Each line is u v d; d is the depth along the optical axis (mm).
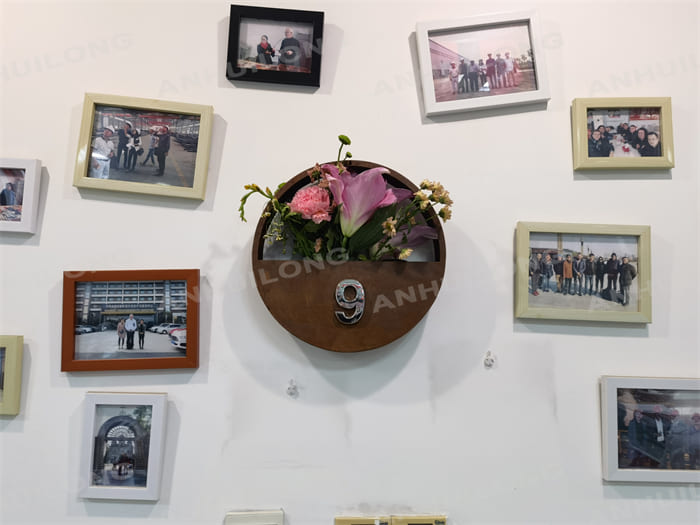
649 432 908
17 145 950
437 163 956
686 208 954
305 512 893
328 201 797
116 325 915
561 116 963
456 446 909
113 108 945
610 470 892
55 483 897
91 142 935
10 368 896
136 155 937
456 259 940
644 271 920
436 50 962
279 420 908
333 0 972
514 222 948
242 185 946
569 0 975
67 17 965
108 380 917
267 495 895
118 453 893
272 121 957
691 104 962
